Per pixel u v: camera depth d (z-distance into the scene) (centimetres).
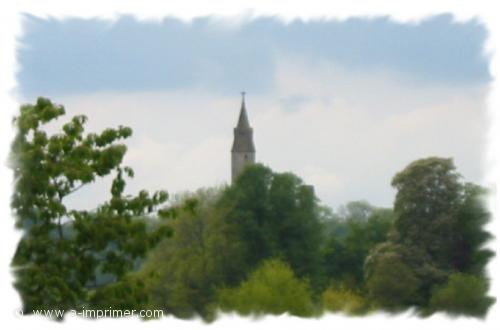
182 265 16125
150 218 5503
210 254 16812
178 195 13125
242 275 17150
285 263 16588
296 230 18975
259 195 18962
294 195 19175
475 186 13625
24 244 4778
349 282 18662
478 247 13000
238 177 19125
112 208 5034
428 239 14038
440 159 14188
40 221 4822
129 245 5028
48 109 4884
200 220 16988
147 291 5044
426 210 14212
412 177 14300
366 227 19562
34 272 4700
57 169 4822
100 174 5034
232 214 18150
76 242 4928
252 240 18312
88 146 5012
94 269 4975
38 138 4812
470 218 13212
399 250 14150
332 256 19562
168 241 16250
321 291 17700
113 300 4916
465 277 11750
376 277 13925
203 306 15400
